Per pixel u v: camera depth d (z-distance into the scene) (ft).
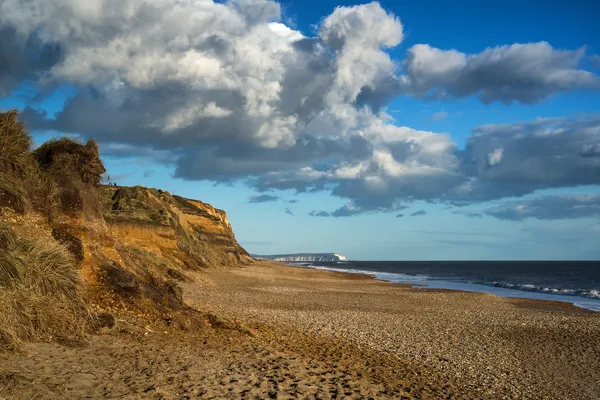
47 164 51.88
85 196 53.21
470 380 42.14
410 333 64.08
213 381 30.07
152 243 123.24
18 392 21.45
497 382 42.27
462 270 435.12
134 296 45.75
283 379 33.12
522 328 74.38
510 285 196.95
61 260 37.24
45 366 26.45
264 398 28.19
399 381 38.60
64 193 49.96
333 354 46.26
